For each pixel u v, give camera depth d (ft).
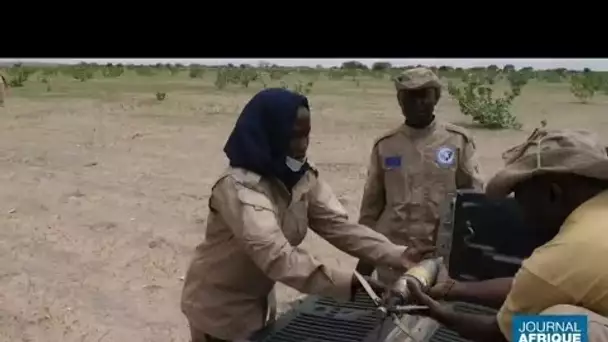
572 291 5.58
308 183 9.39
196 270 9.63
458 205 9.60
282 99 8.68
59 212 31.27
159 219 30.25
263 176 8.73
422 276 7.64
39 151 48.47
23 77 134.31
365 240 9.71
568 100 103.14
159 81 160.56
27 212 31.19
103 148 50.52
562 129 6.23
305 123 8.86
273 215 8.57
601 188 5.99
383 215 14.64
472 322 6.79
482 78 168.45
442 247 9.59
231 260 9.27
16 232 27.96
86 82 145.89
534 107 88.84
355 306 9.35
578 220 5.83
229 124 67.31
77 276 23.11
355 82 167.43
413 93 14.05
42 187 36.42
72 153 47.88
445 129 14.40
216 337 9.58
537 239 6.57
